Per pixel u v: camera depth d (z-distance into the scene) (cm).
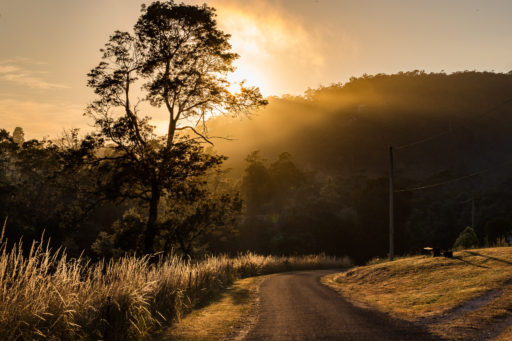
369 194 9194
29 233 4378
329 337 737
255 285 1888
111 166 2897
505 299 915
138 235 3112
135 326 744
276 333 792
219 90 3084
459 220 8762
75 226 3105
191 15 2794
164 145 2805
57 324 638
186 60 2941
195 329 850
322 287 1738
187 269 1330
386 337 718
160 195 2953
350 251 8606
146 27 2795
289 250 7644
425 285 1334
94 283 789
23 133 8294
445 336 697
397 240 8744
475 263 1500
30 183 5222
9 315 585
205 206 3244
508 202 8938
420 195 10600
